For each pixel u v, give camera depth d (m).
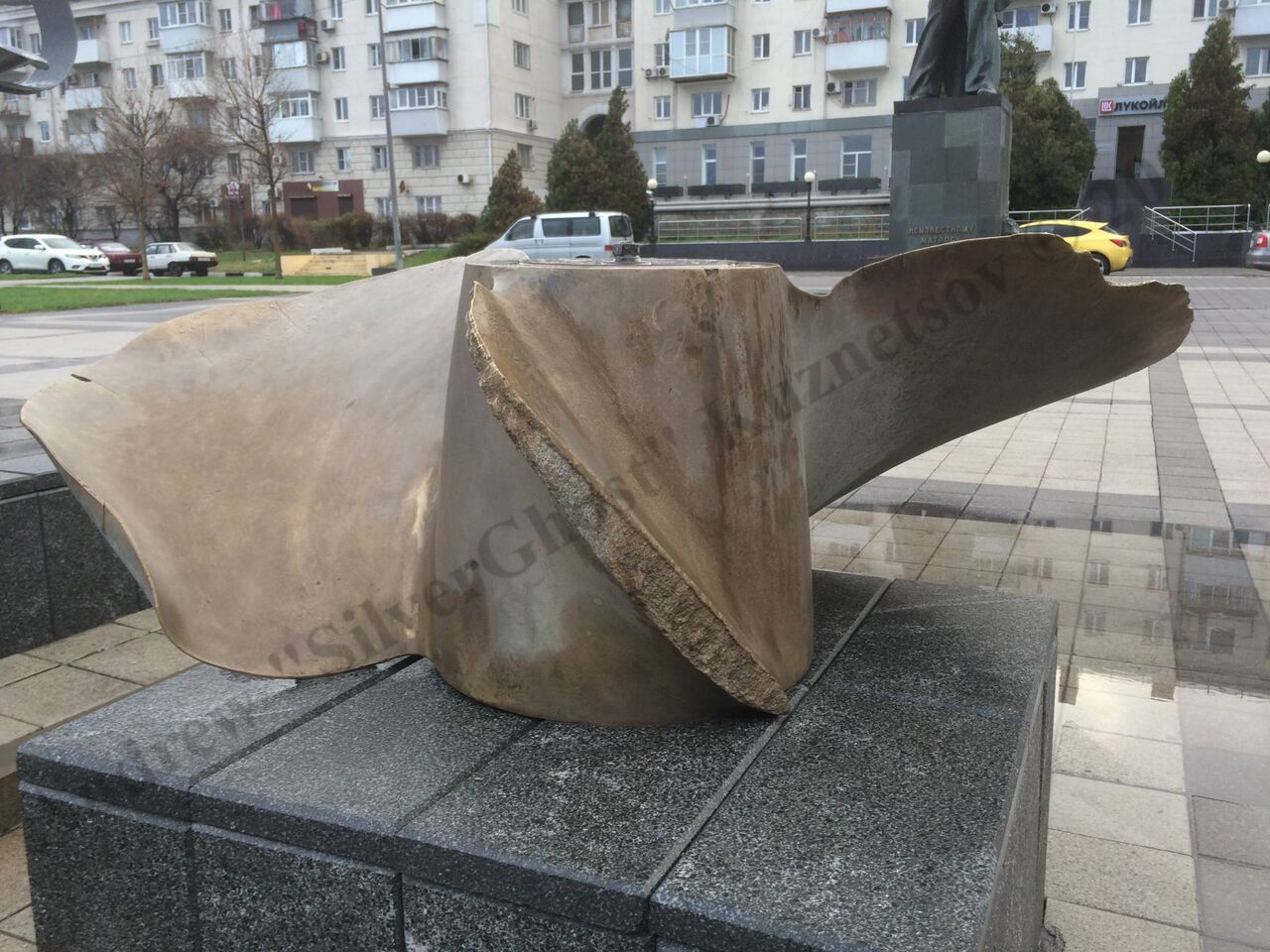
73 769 2.08
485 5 45.84
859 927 1.54
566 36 50.06
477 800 1.88
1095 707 4.09
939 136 15.94
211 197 53.56
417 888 1.79
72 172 47.94
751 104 45.16
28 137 54.56
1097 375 2.77
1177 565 5.81
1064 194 36.72
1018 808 1.94
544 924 1.70
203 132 45.25
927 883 1.64
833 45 42.88
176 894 2.03
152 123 46.06
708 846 1.74
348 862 1.84
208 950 2.03
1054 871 3.03
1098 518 6.74
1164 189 39.19
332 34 48.50
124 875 2.08
